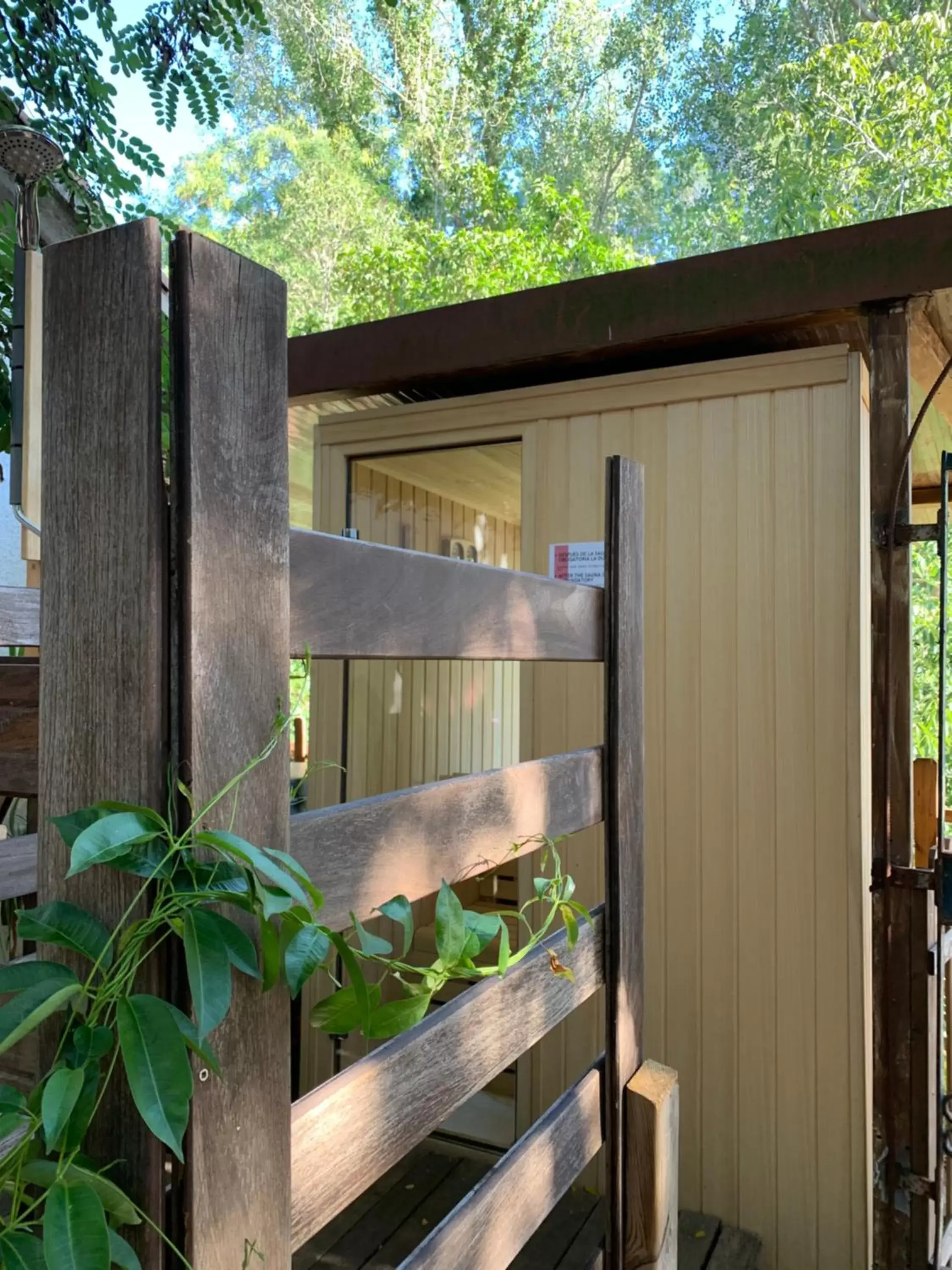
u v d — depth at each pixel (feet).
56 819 1.81
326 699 9.65
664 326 7.35
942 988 6.26
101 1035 1.75
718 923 7.31
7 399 10.66
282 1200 2.15
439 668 11.18
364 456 9.33
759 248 6.95
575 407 8.18
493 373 8.59
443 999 8.81
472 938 2.98
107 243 2.01
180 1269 1.90
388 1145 2.66
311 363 8.93
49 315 2.08
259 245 46.91
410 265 36.45
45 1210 1.66
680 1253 6.62
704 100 46.34
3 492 11.79
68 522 2.03
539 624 3.83
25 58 12.03
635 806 4.64
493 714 11.48
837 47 33.58
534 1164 3.57
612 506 4.58
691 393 7.66
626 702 4.58
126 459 1.96
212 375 2.02
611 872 4.43
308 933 2.23
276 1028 2.16
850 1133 6.69
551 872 8.00
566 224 38.88
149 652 1.92
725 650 7.45
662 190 47.52
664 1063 7.41
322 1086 2.46
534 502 8.36
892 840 6.40
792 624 7.19
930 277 6.27
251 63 49.32
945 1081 6.92
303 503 16.11
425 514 10.46
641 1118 4.28
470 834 3.24
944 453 6.28
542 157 49.03
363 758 9.93
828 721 7.00
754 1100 7.05
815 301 6.71
